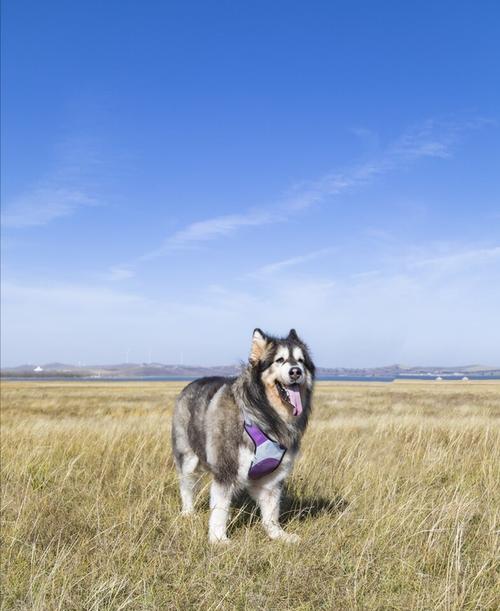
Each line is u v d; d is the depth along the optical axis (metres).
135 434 5.93
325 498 3.75
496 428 6.55
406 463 4.58
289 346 3.28
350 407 14.06
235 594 2.56
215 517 3.20
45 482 4.00
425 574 2.68
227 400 3.30
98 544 2.95
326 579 2.67
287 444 3.26
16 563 2.81
